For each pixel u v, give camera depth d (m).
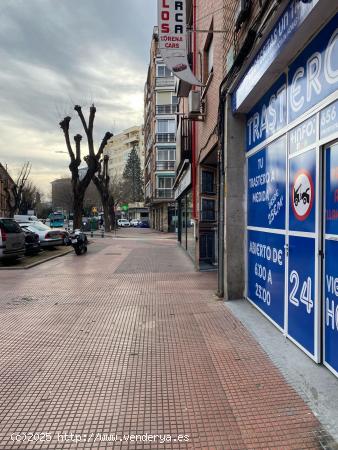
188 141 14.89
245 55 5.97
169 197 49.00
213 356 4.73
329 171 4.02
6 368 4.44
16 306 7.44
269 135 5.95
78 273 11.72
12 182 69.19
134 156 103.06
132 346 5.12
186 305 7.33
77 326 6.05
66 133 27.56
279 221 5.49
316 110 4.24
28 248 16.45
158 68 49.44
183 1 7.49
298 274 4.78
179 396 3.75
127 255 17.25
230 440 3.04
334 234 3.91
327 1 3.62
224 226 7.72
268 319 6.04
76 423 3.29
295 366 4.28
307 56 4.48
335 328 3.91
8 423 3.30
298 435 3.07
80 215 27.58
